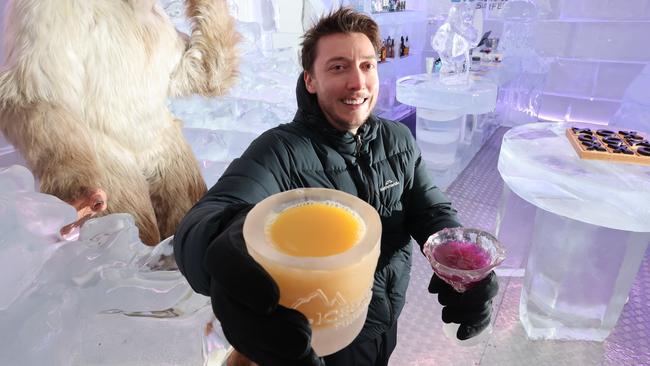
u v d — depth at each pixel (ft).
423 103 9.69
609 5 13.75
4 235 1.55
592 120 15.24
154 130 5.59
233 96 8.51
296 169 3.25
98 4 4.69
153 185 5.87
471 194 9.50
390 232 3.63
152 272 1.96
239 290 1.30
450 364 4.66
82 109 4.80
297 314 1.31
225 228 1.70
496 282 2.37
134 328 1.67
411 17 15.44
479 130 12.47
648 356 4.82
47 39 4.37
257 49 9.58
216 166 7.89
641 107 10.96
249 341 1.34
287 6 11.21
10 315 1.46
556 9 14.66
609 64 14.33
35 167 4.64
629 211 3.96
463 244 2.42
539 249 4.94
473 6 13.51
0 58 5.21
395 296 3.65
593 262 4.61
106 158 5.02
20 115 4.47
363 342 3.51
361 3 12.34
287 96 8.77
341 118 3.25
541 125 6.23
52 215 1.79
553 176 4.36
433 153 10.42
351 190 3.40
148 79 5.31
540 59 15.03
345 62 3.12
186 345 1.69
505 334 5.10
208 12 6.00
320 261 1.25
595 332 4.93
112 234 2.13
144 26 5.18
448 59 10.89
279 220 1.43
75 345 1.56
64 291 1.64
